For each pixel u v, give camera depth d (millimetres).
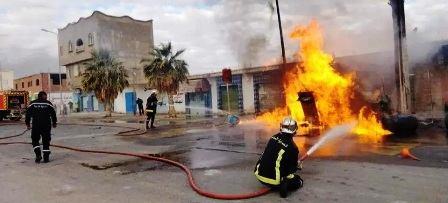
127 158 9602
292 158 5652
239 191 6023
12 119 31594
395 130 12172
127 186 6688
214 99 31172
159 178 7207
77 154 10609
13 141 14789
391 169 6984
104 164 8906
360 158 8148
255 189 6098
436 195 5340
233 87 29922
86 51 47938
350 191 5727
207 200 5645
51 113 9578
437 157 7922
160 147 11438
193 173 7484
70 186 6844
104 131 17859
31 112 9328
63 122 27109
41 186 6930
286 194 5559
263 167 5676
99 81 31125
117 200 5848
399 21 15047
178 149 10844
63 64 51844
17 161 9766
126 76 33094
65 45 51281
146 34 52000
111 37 48062
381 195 5461
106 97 31688
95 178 7441
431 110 19094
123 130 17922
